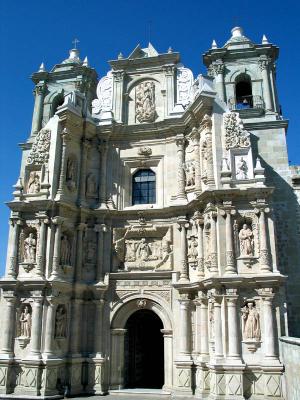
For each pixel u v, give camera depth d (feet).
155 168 111.96
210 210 91.61
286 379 76.84
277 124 111.75
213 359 84.28
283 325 83.71
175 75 115.85
